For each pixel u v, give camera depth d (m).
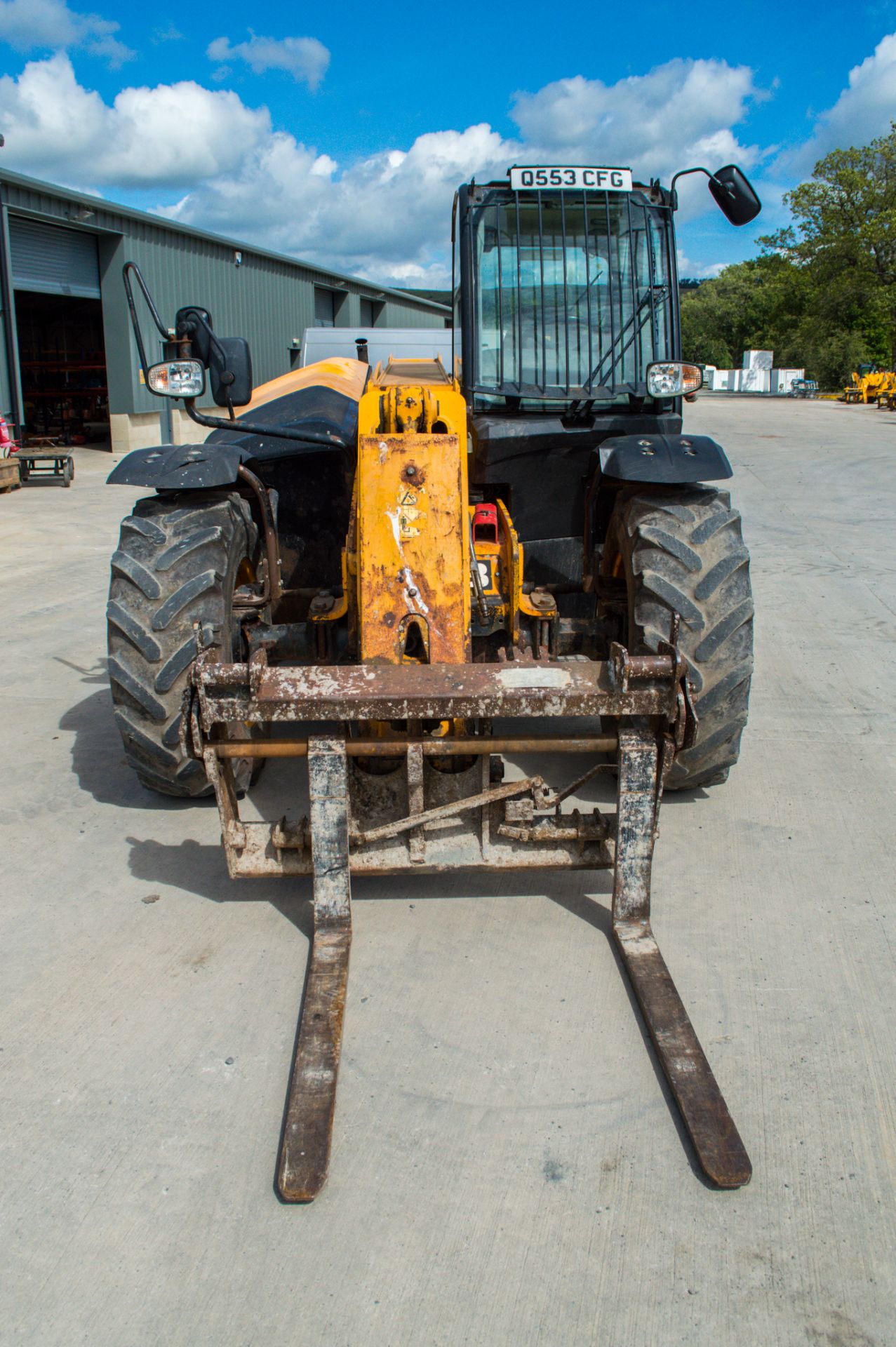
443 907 3.30
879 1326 1.87
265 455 4.58
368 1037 2.65
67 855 3.68
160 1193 2.18
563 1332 1.86
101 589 8.16
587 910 3.28
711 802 4.09
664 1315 1.90
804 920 3.23
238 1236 2.07
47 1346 1.85
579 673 2.82
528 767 4.39
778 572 8.60
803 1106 2.42
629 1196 2.16
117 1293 1.96
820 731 4.87
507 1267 1.99
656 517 3.69
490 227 4.37
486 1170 2.23
